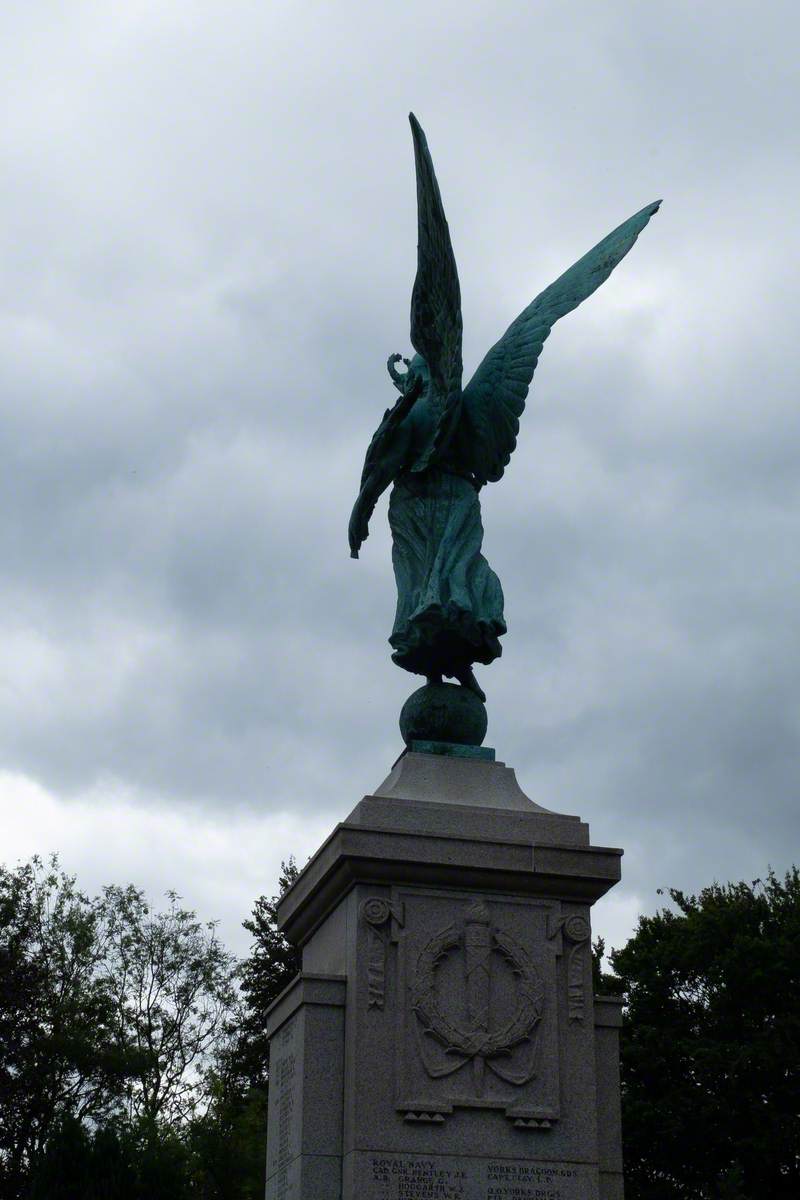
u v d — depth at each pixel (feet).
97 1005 152.25
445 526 43.98
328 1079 36.50
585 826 39.93
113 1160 70.33
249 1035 167.84
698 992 144.05
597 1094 37.52
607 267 47.88
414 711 42.37
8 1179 130.41
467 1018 37.04
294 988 38.24
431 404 44.52
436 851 38.04
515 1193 35.68
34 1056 139.23
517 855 38.55
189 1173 124.47
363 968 36.88
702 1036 137.59
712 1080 134.51
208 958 164.14
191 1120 148.15
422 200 39.96
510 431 45.34
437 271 41.14
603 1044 38.29
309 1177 35.50
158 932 163.63
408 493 44.86
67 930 155.94
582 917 38.83
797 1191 131.13
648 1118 132.36
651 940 149.69
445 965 37.45
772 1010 139.33
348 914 38.14
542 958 38.11
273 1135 39.47
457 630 42.22
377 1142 35.37
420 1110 35.65
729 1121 131.13
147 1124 111.34
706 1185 132.46
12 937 146.61
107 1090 143.95
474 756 41.57
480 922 37.93
